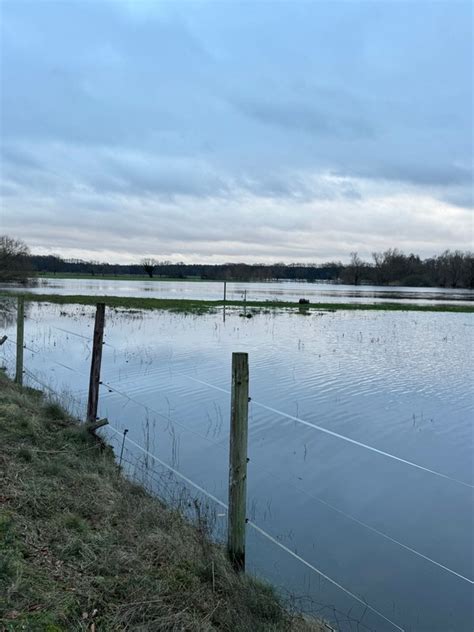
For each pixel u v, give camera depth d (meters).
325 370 15.18
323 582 4.93
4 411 7.61
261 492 6.86
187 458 7.84
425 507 6.54
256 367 15.44
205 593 3.97
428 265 149.25
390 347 20.33
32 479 5.27
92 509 5.01
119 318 29.00
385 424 9.90
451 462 8.05
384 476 7.45
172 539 4.67
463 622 4.45
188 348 18.55
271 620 3.93
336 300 58.31
